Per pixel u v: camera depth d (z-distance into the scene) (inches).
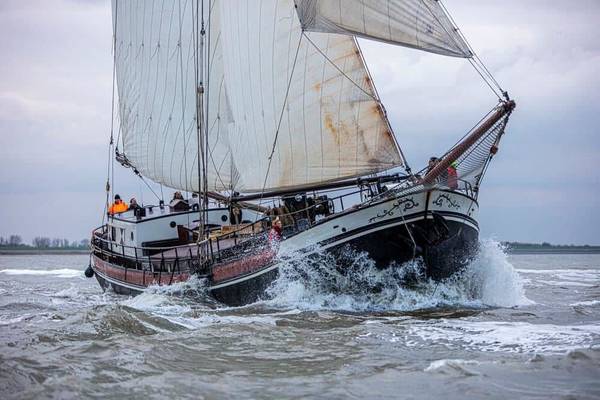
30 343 708.7
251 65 1122.0
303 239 983.6
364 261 967.0
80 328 792.3
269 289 1012.5
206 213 1248.2
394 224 953.5
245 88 1135.0
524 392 523.2
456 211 978.7
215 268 1083.9
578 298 1235.2
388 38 925.2
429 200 948.0
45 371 592.1
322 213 1062.4
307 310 962.7
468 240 1012.5
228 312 957.2
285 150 1096.2
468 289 1035.9
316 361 636.1
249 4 1113.4
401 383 550.6
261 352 675.4
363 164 1044.5
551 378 558.6
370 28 927.0
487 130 959.6
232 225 1248.8
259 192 1138.7
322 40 1047.6
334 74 1045.8
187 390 536.4
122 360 631.2
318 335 764.0
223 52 1165.7
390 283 978.1
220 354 665.6
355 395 522.0
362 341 727.7
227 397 519.8
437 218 954.1
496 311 950.4
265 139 1119.0
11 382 557.0
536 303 1081.4
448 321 857.5
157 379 564.4
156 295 1109.1
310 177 1079.6
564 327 809.5
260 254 1019.9
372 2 919.0
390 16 918.4
